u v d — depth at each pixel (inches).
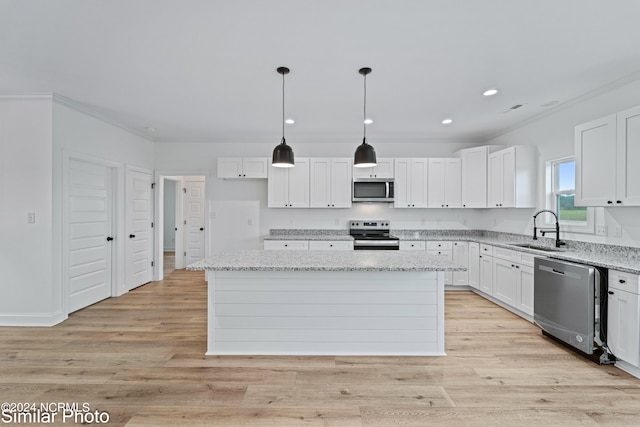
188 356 100.3
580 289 98.6
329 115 154.6
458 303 161.2
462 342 112.2
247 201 210.7
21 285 126.7
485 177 181.3
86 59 97.7
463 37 85.1
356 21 78.0
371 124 171.2
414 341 101.9
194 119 161.3
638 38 85.2
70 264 141.4
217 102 135.9
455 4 71.6
